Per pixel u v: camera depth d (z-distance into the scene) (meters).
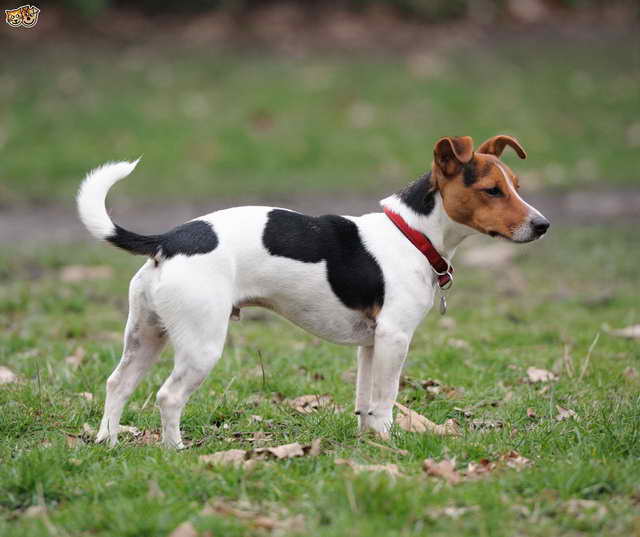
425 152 19.25
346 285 5.98
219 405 6.91
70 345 8.84
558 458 5.67
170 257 5.69
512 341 9.23
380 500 4.77
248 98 21.55
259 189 17.53
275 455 5.67
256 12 27.59
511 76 23.48
